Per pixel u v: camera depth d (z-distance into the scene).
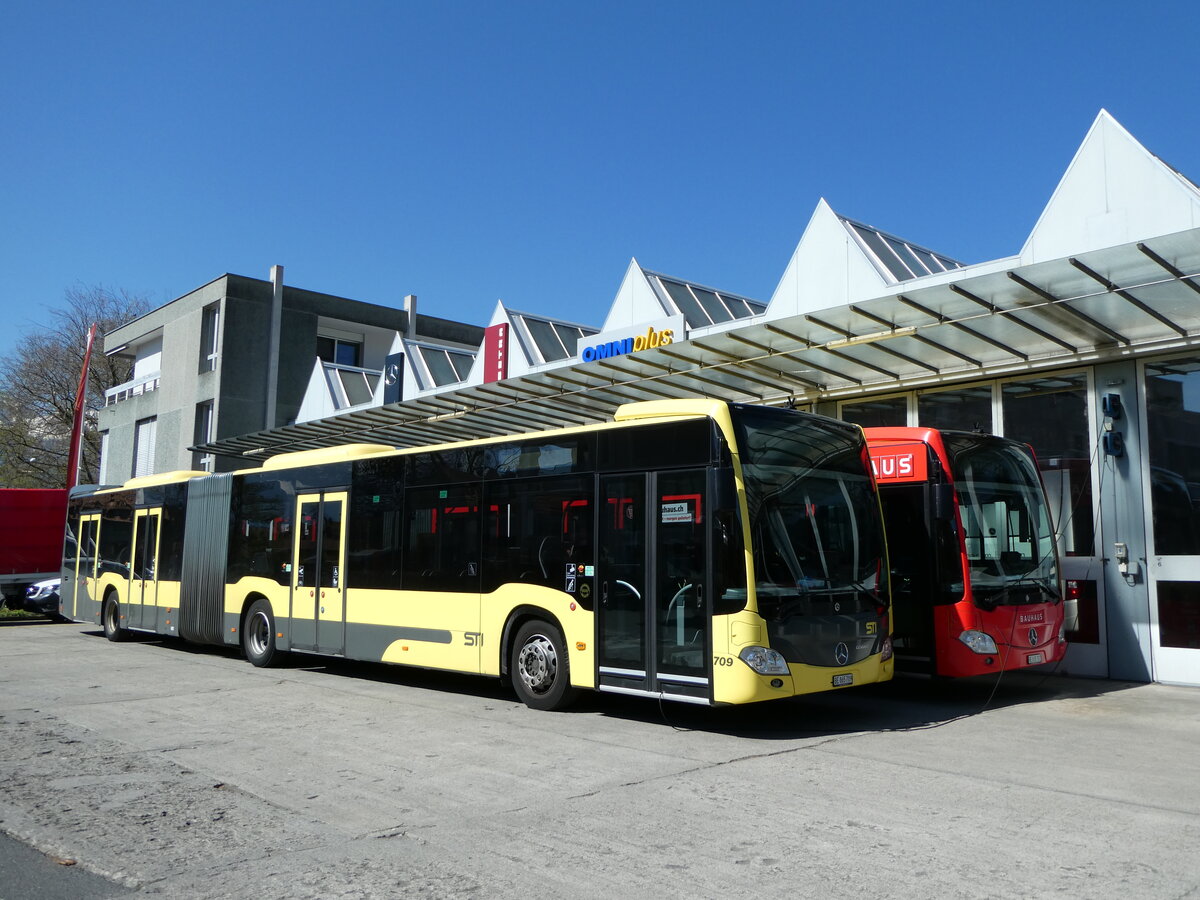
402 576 11.27
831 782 6.56
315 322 35.66
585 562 9.26
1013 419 13.01
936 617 10.24
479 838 5.31
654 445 8.81
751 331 12.19
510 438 10.23
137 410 38.44
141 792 6.44
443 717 9.34
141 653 15.73
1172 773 6.83
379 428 20.16
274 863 4.93
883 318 11.38
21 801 6.23
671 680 8.38
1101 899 4.30
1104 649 11.96
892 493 10.80
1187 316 10.83
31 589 23.61
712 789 6.37
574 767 7.08
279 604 13.30
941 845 5.10
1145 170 11.83
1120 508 11.91
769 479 8.48
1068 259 9.28
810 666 8.29
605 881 4.58
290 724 8.98
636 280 18.52
